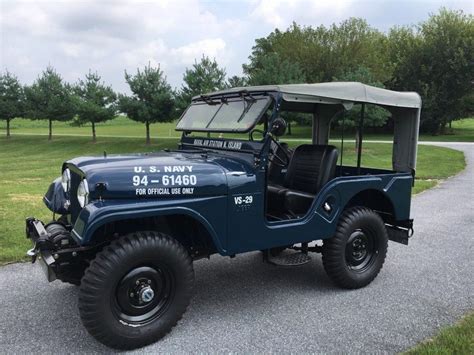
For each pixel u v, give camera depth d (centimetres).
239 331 342
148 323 318
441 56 3192
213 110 424
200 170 337
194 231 364
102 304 296
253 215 358
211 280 450
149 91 2314
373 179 429
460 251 541
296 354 309
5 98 3219
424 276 458
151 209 308
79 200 321
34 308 379
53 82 3039
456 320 357
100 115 2638
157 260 314
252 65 3092
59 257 314
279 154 489
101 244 325
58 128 4950
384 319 361
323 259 417
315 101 385
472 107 3253
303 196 419
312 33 3000
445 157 1630
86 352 312
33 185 1079
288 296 409
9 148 2731
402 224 471
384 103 427
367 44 2992
